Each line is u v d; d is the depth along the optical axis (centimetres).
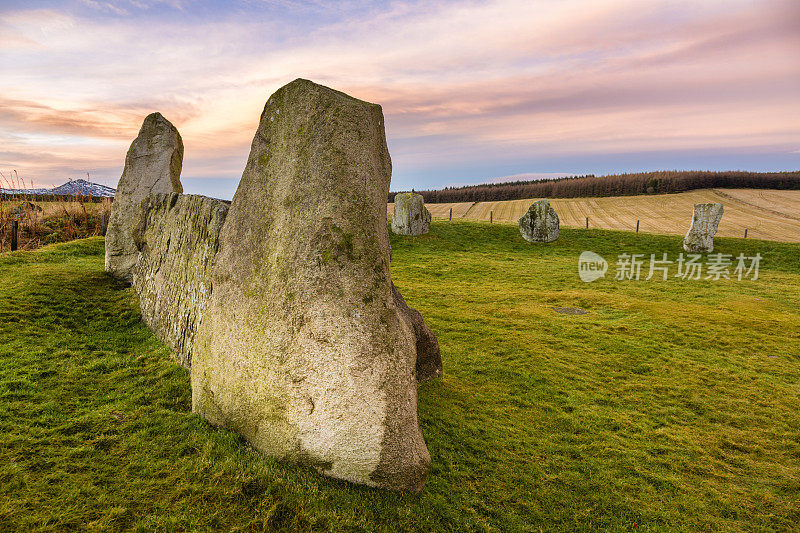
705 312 1497
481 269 2264
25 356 675
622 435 714
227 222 607
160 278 897
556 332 1238
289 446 462
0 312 829
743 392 895
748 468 645
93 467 419
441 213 6384
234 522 375
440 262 2409
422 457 482
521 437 670
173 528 355
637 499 555
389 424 456
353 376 449
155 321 876
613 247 2966
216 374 537
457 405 754
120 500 378
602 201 6875
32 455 422
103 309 969
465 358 991
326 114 504
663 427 749
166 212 948
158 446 469
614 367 1004
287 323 475
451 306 1488
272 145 568
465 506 485
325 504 416
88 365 679
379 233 497
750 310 1565
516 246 2975
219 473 427
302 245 486
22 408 516
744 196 6750
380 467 454
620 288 1944
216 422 529
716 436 728
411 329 555
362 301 464
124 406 555
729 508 553
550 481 569
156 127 1245
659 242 3056
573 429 717
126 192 1211
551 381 899
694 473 623
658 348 1134
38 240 1941
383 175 541
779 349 1141
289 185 523
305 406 456
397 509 437
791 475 631
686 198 6744
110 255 1203
